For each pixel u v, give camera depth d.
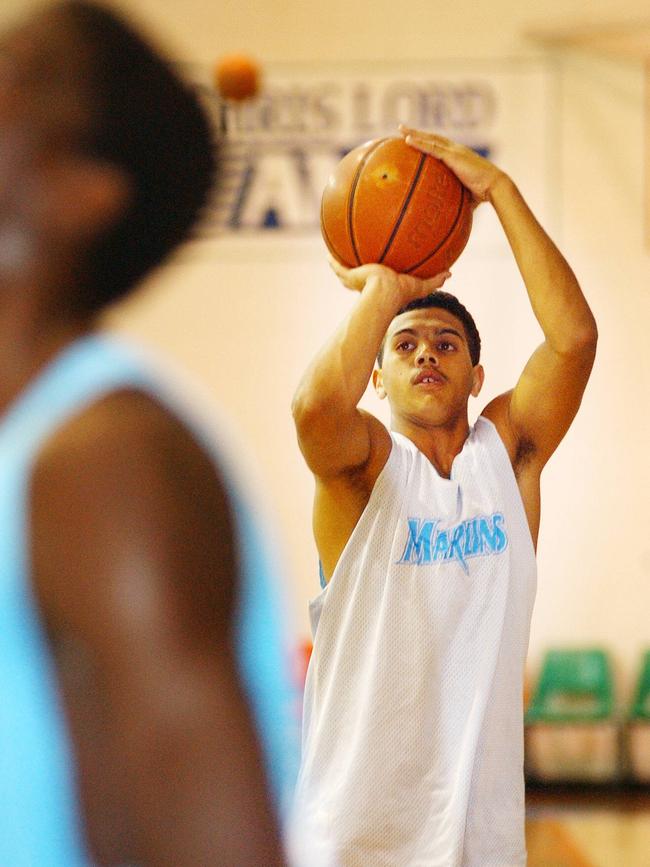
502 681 6.19
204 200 1.91
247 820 1.57
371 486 6.31
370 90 15.62
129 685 1.56
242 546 1.69
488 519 6.27
